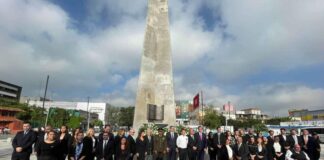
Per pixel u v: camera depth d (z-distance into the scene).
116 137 10.01
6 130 49.41
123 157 9.85
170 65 18.00
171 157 11.46
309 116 82.69
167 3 19.00
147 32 18.11
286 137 11.34
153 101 17.38
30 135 8.37
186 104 55.97
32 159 14.48
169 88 17.67
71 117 61.69
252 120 88.69
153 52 18.08
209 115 65.12
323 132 33.03
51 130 7.96
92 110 97.12
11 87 92.00
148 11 18.56
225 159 11.14
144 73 17.44
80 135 8.66
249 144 11.05
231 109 40.22
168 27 18.56
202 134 12.15
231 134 12.48
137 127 16.47
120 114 90.69
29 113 59.44
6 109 54.62
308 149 11.16
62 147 8.17
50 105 104.75
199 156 11.82
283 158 11.12
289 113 100.12
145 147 10.98
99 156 9.44
